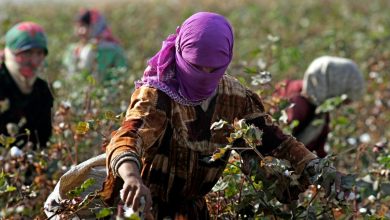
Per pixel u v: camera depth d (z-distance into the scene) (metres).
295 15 39.12
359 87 11.50
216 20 7.18
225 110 7.51
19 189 9.31
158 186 7.49
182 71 7.18
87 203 7.51
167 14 42.22
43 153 10.44
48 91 11.98
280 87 11.20
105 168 7.92
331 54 21.41
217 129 7.43
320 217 9.09
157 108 7.13
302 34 30.48
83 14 18.05
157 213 7.61
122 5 48.06
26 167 10.12
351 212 8.12
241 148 7.41
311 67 11.42
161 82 7.21
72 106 13.12
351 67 11.45
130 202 6.61
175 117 7.23
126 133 6.92
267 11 41.34
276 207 8.11
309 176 7.71
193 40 7.06
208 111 7.39
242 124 7.28
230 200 8.66
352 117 16.41
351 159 12.80
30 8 48.47
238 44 26.98
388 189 8.74
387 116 16.55
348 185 7.60
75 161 10.71
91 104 12.55
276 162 7.66
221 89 7.47
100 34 17.62
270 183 7.90
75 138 10.83
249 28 32.53
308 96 11.27
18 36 11.77
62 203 7.71
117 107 12.98
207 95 7.26
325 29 32.22
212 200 8.76
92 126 8.66
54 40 27.58
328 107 10.86
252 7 38.31
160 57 7.24
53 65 22.25
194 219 7.71
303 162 7.70
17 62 11.70
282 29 32.69
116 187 7.31
